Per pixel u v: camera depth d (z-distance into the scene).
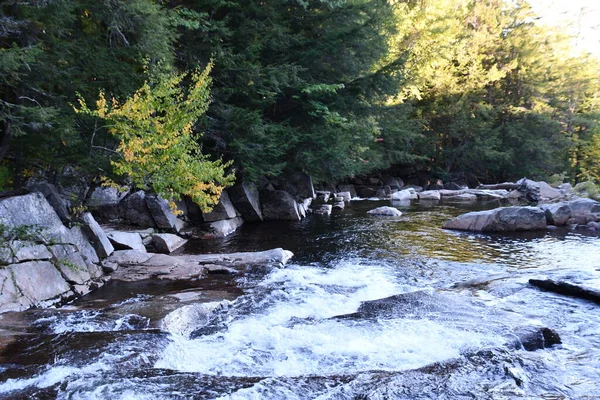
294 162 17.02
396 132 29.59
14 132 7.16
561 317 6.30
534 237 13.28
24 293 6.50
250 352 5.16
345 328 5.78
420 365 4.78
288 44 15.57
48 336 5.19
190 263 9.51
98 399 3.70
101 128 8.98
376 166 28.91
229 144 14.05
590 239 12.88
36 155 8.61
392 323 5.91
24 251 6.85
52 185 8.93
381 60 22.23
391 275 9.11
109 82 8.79
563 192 26.39
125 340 5.10
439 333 5.54
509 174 37.50
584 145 39.91
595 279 7.41
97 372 4.25
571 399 3.86
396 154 30.94
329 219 17.34
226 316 6.43
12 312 6.05
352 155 21.00
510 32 37.94
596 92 44.28
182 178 9.03
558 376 4.36
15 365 4.38
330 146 16.81
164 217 12.68
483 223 14.45
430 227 15.25
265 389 3.93
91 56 8.26
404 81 20.53
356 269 9.59
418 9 29.70
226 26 14.40
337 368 4.77
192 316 6.20
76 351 4.73
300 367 4.80
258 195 17.36
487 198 26.64
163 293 7.58
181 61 13.53
